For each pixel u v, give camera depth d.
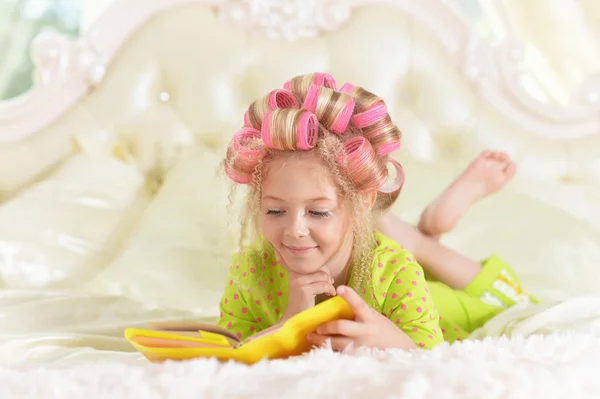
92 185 2.26
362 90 1.19
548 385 0.77
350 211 1.11
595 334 1.24
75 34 3.02
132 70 2.52
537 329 1.30
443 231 1.71
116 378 0.79
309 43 2.51
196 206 2.07
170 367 0.82
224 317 1.41
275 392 0.75
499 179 1.74
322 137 1.09
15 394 0.74
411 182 2.22
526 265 1.96
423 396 0.73
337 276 1.23
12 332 1.41
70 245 2.04
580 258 1.99
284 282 1.33
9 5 2.94
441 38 2.55
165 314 1.59
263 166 1.11
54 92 2.52
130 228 2.18
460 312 1.61
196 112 2.49
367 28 2.51
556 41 2.62
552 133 2.59
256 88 2.50
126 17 2.54
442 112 2.52
